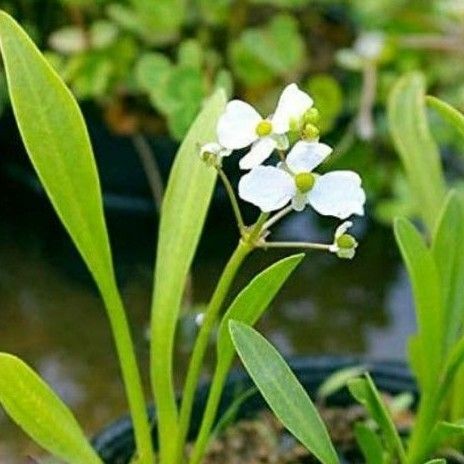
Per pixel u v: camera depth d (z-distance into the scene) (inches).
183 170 16.5
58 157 15.5
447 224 17.1
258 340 14.7
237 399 18.2
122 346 16.4
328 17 28.9
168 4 25.1
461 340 16.2
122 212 25.8
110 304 16.2
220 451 19.1
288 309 25.9
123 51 25.6
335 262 27.2
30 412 15.7
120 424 18.8
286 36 25.7
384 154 27.7
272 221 14.7
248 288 14.8
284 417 14.6
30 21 27.0
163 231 16.5
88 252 15.9
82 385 23.6
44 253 26.6
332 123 26.6
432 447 16.6
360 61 26.0
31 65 15.2
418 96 19.3
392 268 27.3
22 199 27.4
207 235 26.5
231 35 27.2
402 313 26.1
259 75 25.9
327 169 27.2
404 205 25.9
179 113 22.8
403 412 19.7
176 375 23.7
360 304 26.3
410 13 28.4
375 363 20.1
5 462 21.8
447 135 26.8
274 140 13.7
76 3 25.7
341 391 19.7
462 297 17.3
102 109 25.7
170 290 16.3
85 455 16.1
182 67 23.0
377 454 17.0
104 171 25.5
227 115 13.9
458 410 18.4
